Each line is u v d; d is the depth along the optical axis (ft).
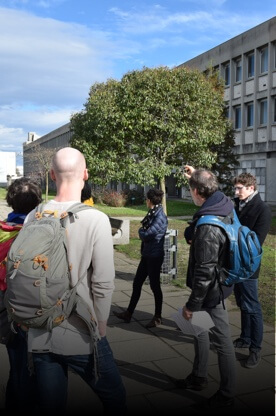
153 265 15.69
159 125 48.52
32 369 7.39
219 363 10.37
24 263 6.72
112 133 51.29
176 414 10.10
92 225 7.14
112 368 7.57
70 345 7.05
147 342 14.42
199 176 10.42
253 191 13.24
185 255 31.81
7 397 9.18
